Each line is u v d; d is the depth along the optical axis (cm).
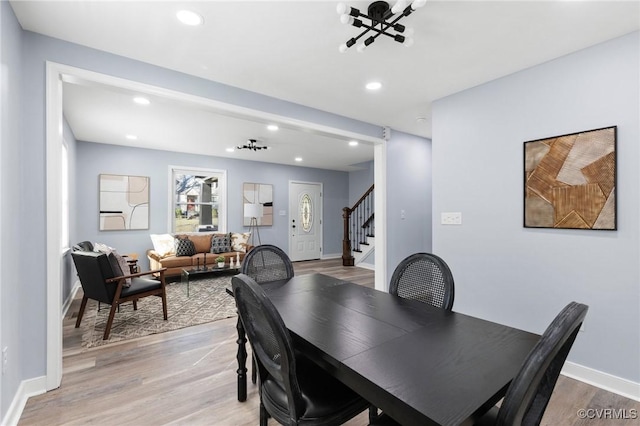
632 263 189
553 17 177
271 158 656
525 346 109
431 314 143
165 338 278
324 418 111
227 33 196
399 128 402
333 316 140
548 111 228
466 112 282
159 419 168
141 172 552
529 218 237
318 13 177
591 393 194
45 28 188
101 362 232
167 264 498
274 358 113
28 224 187
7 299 158
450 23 184
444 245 298
